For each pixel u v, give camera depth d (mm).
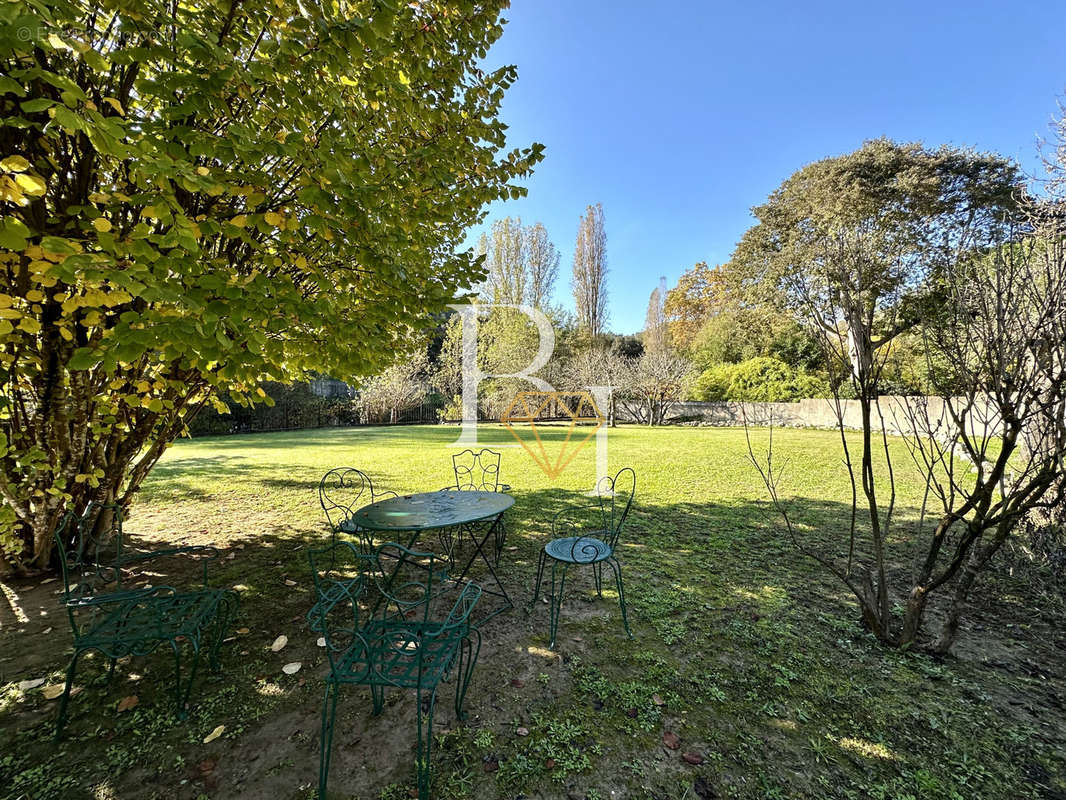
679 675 2049
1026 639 2352
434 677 1483
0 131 2018
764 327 18547
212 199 2646
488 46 3240
